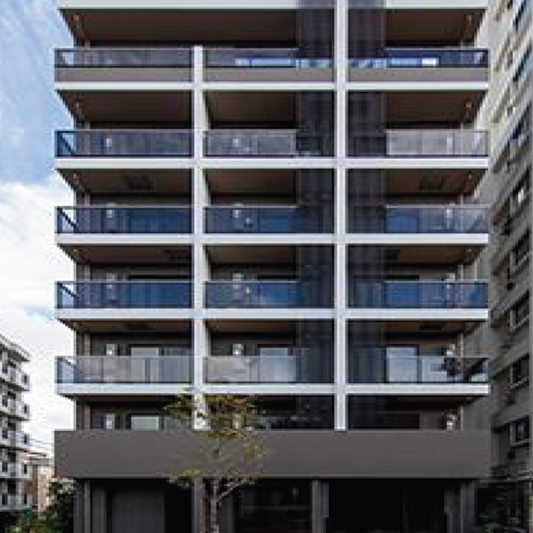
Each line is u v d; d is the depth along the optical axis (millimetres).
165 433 29359
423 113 34062
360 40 32375
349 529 31359
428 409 33188
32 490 75000
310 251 31688
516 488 35000
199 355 30969
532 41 34156
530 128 33750
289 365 31062
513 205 36594
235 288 31406
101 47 34031
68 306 31328
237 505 30953
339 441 29531
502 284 40125
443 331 33781
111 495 30531
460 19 33125
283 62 32344
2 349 64688
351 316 31109
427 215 31516
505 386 38750
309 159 31703
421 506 31391
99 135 31875
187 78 32125
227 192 34219
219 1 32406
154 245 31688
